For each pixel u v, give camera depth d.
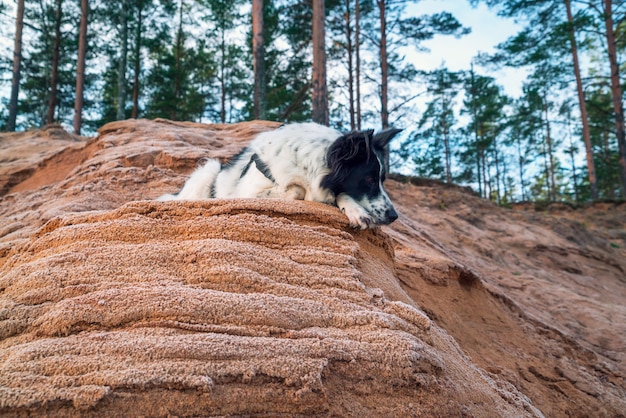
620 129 22.97
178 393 1.86
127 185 7.64
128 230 2.96
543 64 24.48
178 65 29.66
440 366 2.51
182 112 29.09
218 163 5.50
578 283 12.42
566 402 5.05
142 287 2.39
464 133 38.38
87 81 26.92
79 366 1.88
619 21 22.33
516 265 12.24
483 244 12.38
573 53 24.86
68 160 10.50
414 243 8.23
